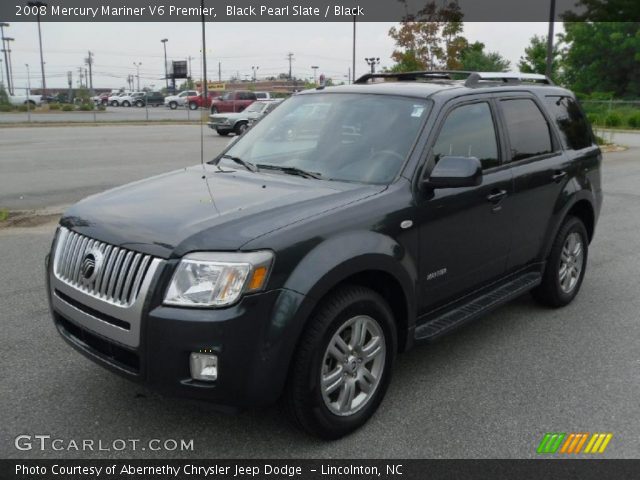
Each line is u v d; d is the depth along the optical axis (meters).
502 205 4.60
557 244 5.44
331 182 3.98
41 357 4.47
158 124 36.69
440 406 3.92
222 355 3.02
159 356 3.08
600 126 38.38
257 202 3.57
